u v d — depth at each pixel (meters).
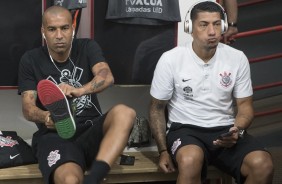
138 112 3.06
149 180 2.51
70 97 2.29
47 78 2.49
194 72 2.48
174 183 2.89
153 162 2.59
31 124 2.94
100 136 2.33
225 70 2.49
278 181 3.10
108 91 3.01
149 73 2.83
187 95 2.51
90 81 2.45
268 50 4.46
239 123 2.45
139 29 2.78
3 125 2.91
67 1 2.60
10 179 2.36
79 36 2.86
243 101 2.54
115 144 2.12
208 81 2.48
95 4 2.72
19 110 2.91
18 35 2.68
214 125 2.50
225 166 2.43
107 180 2.47
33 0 2.66
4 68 2.69
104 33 2.75
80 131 2.46
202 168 2.36
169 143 2.46
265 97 4.21
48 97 2.20
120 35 2.77
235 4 2.85
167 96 2.54
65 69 2.50
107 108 3.02
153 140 2.93
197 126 2.49
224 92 2.50
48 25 2.38
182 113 2.53
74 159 2.22
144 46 2.80
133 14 2.71
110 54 2.78
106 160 2.08
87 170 2.40
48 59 2.50
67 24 2.39
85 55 2.52
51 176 2.19
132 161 2.54
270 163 2.29
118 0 2.69
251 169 2.29
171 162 2.42
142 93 3.05
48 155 2.26
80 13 2.70
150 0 2.71
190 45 2.53
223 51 2.52
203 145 2.44
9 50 2.68
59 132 2.26
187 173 2.23
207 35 2.36
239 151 2.37
